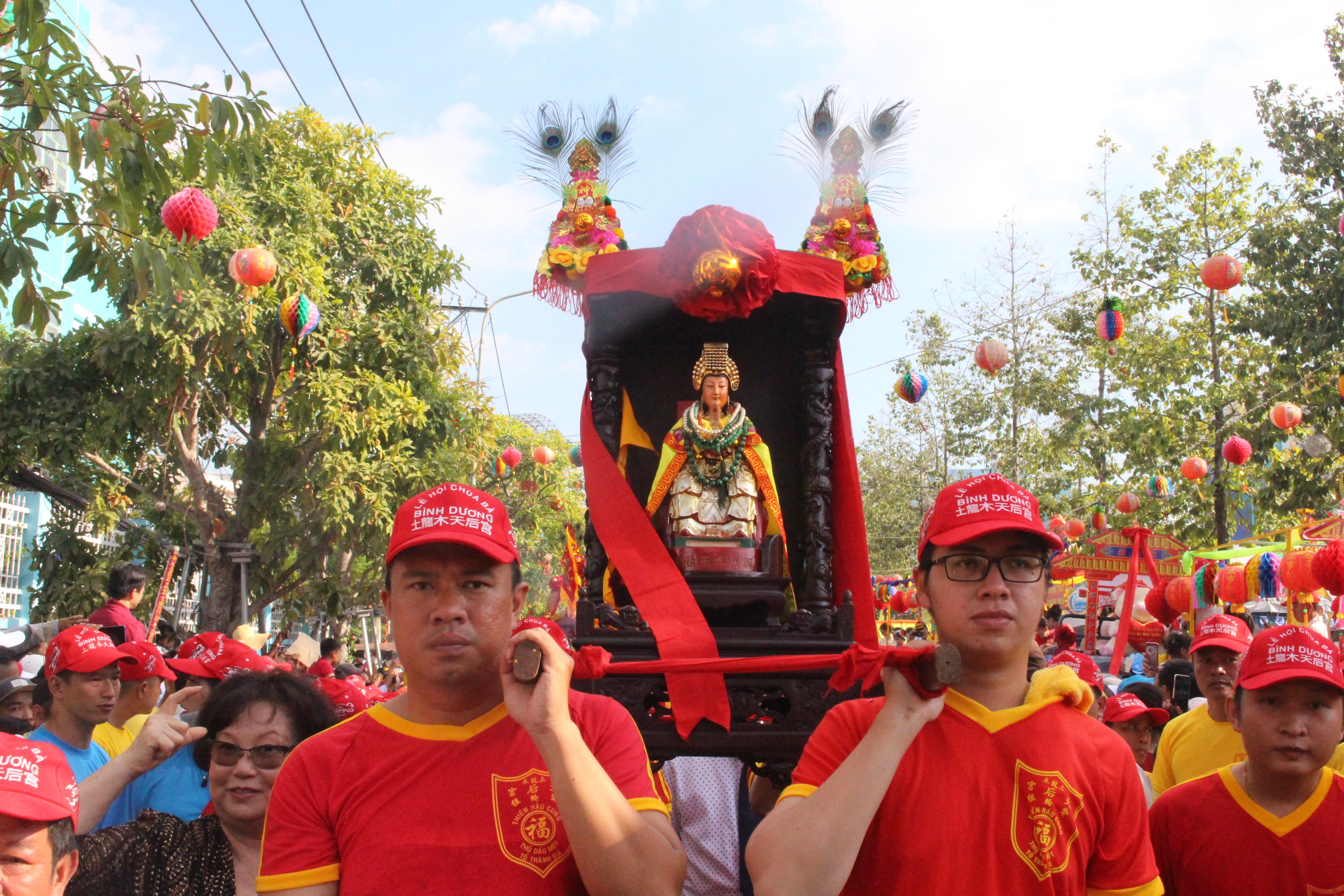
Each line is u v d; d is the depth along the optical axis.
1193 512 18.61
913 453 25.08
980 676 2.63
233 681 3.51
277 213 17.78
